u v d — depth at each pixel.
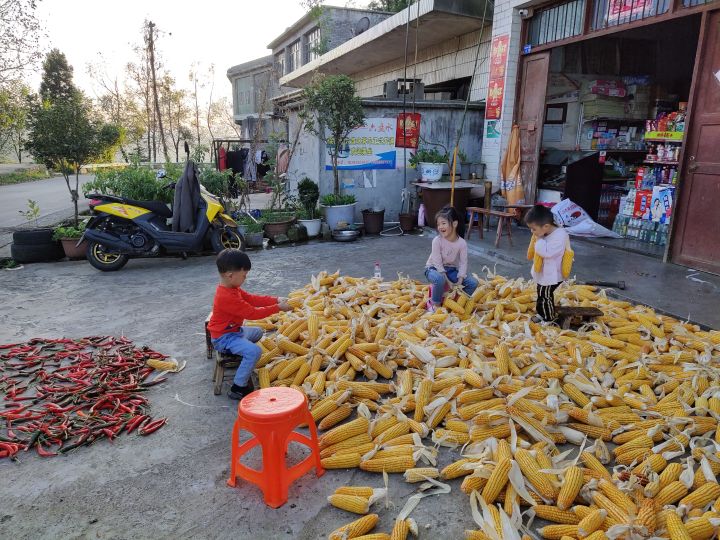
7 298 5.49
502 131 8.88
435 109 9.55
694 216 5.84
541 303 4.16
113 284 6.06
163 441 2.85
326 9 16.06
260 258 7.30
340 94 8.20
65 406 3.17
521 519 2.10
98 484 2.48
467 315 4.31
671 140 6.88
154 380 3.51
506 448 2.41
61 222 9.57
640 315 4.10
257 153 14.74
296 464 2.56
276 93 21.48
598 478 2.25
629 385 3.17
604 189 8.96
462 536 2.12
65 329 4.56
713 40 5.50
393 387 3.26
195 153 10.98
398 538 2.03
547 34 8.01
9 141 31.92
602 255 6.62
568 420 2.84
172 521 2.23
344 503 2.26
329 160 9.20
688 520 2.00
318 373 3.33
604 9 6.94
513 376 3.22
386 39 11.06
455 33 10.39
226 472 2.57
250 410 2.29
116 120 27.11
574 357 3.42
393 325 4.09
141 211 6.84
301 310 4.29
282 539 2.12
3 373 3.66
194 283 6.07
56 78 38.84
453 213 4.39
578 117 9.14
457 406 2.93
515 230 8.46
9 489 2.45
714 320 4.27
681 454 2.56
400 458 2.52
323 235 8.81
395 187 9.65
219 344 3.28
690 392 2.99
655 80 9.60
